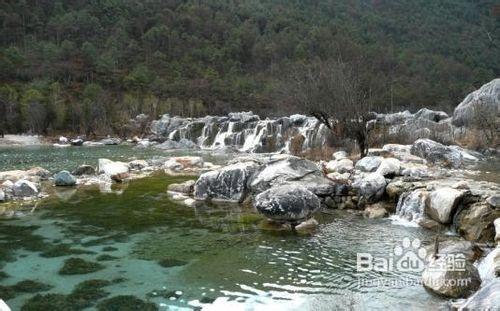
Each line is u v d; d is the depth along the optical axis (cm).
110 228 1195
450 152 2128
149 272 880
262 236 1106
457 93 7212
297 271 868
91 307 731
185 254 984
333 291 772
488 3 10569
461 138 2942
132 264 927
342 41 9531
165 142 4219
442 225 1121
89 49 8481
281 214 1169
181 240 1086
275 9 13212
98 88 6969
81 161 2855
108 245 1053
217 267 900
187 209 1398
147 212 1366
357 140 2361
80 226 1216
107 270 895
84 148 4159
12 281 844
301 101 2820
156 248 1028
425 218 1184
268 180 1449
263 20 12419
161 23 10944
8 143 4838
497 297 600
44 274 877
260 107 7525
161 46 10238
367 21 12888
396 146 2461
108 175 2009
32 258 967
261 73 9681
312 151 2709
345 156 2372
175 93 7950
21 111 5794
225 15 12006
